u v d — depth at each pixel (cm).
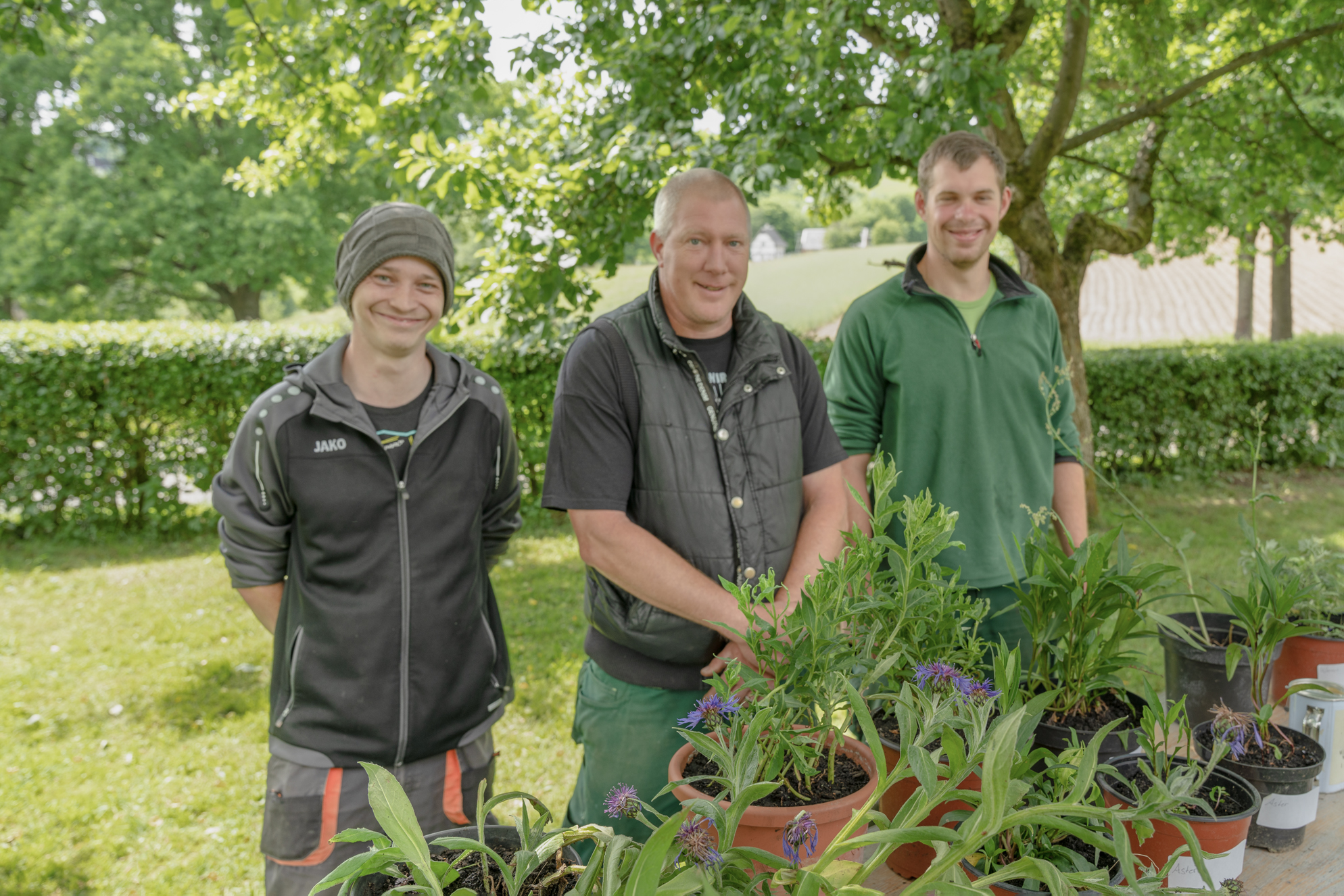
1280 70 640
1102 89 733
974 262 203
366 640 167
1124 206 825
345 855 168
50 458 716
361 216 165
